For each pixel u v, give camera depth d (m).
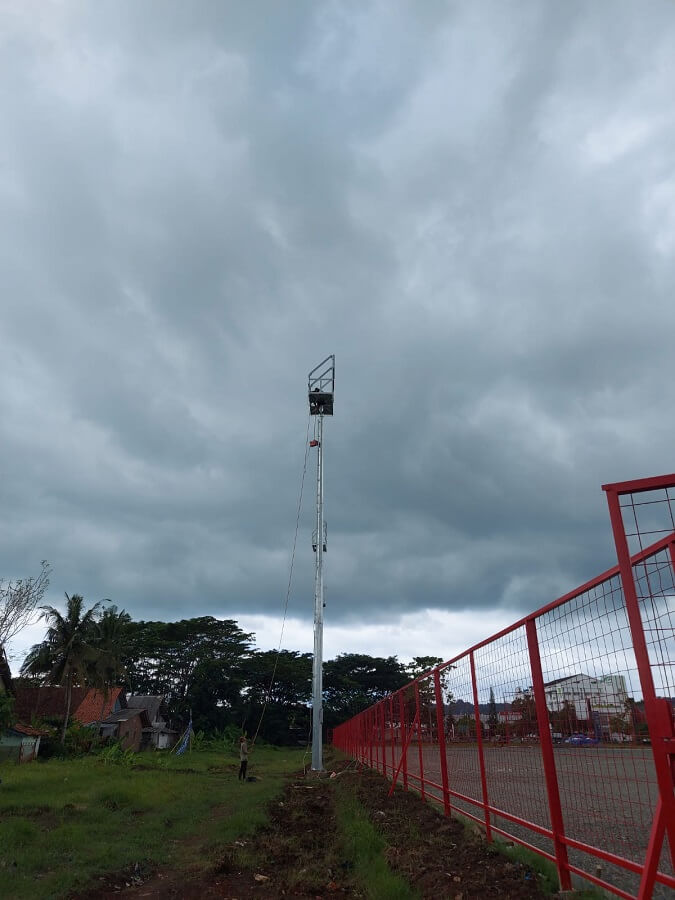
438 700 10.48
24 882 6.98
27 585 29.05
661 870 4.39
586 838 5.24
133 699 62.22
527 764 6.52
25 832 9.93
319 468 31.53
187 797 15.59
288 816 12.27
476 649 8.38
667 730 3.92
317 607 27.67
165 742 61.94
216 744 55.75
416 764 12.62
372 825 9.80
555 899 5.30
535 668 6.15
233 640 74.88
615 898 4.99
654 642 4.05
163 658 70.56
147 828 10.84
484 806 7.79
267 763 37.81
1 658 31.03
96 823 11.33
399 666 83.69
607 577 4.67
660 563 4.10
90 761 32.25
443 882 6.31
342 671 82.50
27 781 19.19
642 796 4.36
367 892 6.38
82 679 44.06
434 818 9.84
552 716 5.84
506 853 6.88
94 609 44.94
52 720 44.44
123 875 7.64
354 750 26.92
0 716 25.55
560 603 5.60
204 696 69.50
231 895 6.64
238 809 12.90
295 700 77.31
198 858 8.55
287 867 7.88
